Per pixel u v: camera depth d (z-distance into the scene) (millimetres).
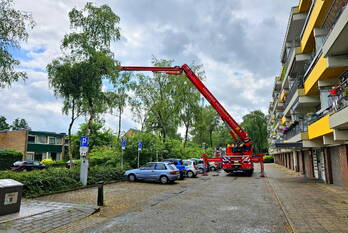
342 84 9820
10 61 10562
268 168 39906
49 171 13133
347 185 13969
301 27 21922
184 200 10734
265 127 61344
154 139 22656
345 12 8531
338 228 6559
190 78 23266
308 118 16609
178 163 22328
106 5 16547
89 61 15430
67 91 15047
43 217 7215
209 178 21859
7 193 7367
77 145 35719
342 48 10422
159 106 26609
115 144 21953
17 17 10625
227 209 8969
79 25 16078
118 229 6516
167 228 6617
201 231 6387
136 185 15781
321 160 19828
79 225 6875
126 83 22328
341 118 9500
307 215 7984
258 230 6492
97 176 15758
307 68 16750
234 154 24562
